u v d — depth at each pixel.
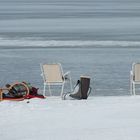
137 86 27.92
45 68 19.25
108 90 26.98
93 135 10.66
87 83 17.17
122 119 12.20
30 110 14.00
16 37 66.94
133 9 184.88
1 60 41.28
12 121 12.53
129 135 10.49
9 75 32.81
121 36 67.75
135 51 48.38
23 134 11.11
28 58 42.75
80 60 41.25
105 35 69.75
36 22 104.56
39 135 10.94
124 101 15.39
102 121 12.06
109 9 183.50
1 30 81.62
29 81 30.28
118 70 35.31
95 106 14.40
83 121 12.16
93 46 53.78
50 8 195.25
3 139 10.75
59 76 19.22
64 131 11.18
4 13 151.00
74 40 61.62
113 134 10.65
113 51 48.41
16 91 16.66
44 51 48.62
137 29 82.56
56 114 13.23
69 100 16.23
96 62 39.91
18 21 108.56
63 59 42.00
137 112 13.07
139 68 19.12
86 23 100.94
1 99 16.42
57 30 80.88
